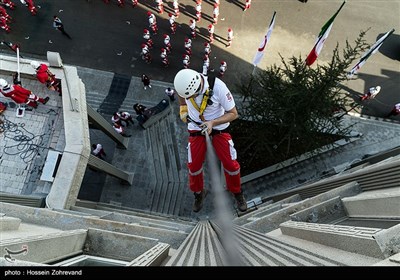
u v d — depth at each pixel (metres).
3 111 16.25
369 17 28.50
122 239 8.18
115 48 27.22
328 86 18.08
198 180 9.34
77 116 15.20
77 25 27.64
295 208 9.98
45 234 7.12
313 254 5.16
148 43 26.66
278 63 27.09
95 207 17.17
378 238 4.71
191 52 27.34
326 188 12.79
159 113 25.33
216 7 26.98
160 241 9.03
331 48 27.56
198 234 7.56
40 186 14.94
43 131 16.06
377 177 8.95
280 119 20.03
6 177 15.09
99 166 17.58
